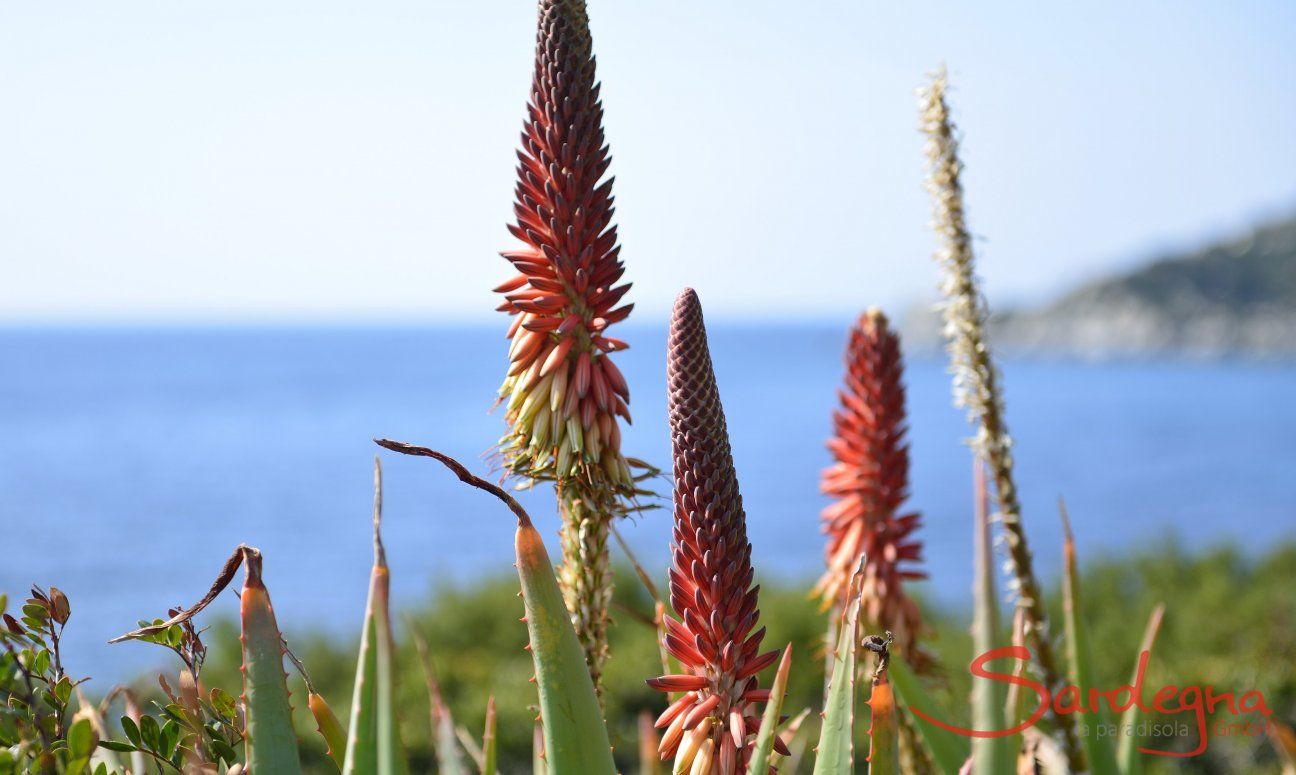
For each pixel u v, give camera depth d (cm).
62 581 3738
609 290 307
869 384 436
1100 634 1282
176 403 13825
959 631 1415
